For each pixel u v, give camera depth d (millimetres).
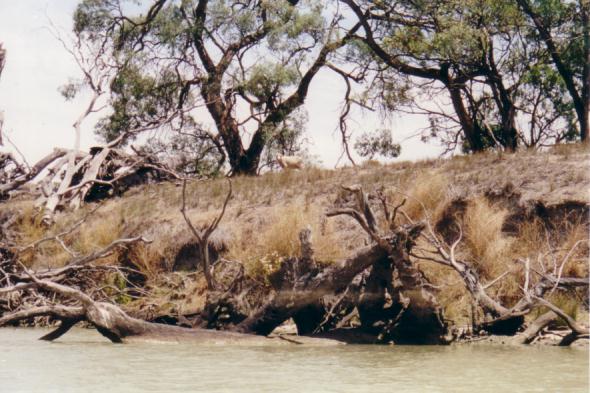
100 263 20203
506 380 9000
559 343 13047
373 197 20438
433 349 12562
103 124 37750
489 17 31969
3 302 18047
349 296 14242
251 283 15555
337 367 10203
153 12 37625
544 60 33156
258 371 9820
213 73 36812
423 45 32781
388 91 35719
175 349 12469
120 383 8805
